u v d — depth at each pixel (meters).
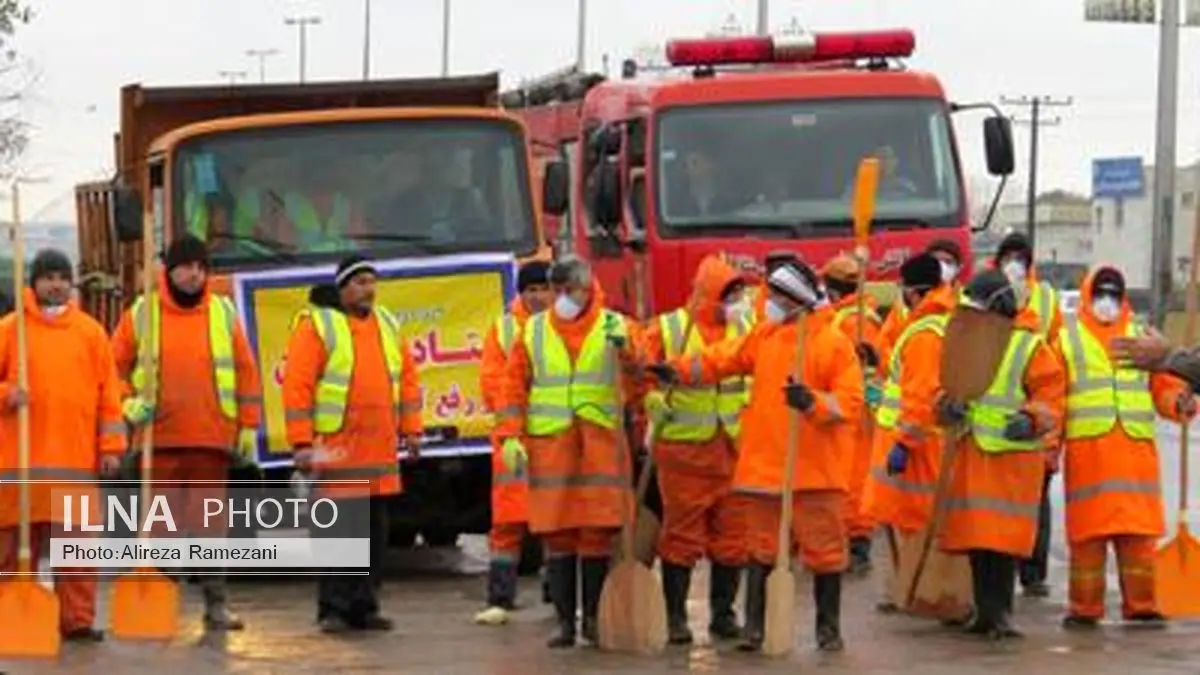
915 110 25.36
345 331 17.19
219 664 15.95
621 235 25.73
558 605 16.69
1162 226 54.44
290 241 21.09
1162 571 17.34
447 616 18.55
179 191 21.05
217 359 17.53
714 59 26.31
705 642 16.89
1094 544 17.56
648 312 24.89
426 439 20.62
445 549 24.34
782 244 24.69
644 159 25.06
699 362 16.30
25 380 16.36
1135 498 17.50
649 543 16.84
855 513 20.28
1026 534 16.75
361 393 17.19
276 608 19.33
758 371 16.25
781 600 16.11
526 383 16.52
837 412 15.97
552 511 16.39
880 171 25.17
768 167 24.98
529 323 16.50
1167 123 54.53
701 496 16.72
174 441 17.39
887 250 24.78
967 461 16.77
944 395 16.64
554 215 23.84
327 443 17.19
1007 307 16.66
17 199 17.31
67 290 16.61
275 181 21.19
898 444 16.94
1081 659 15.98
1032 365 16.67
